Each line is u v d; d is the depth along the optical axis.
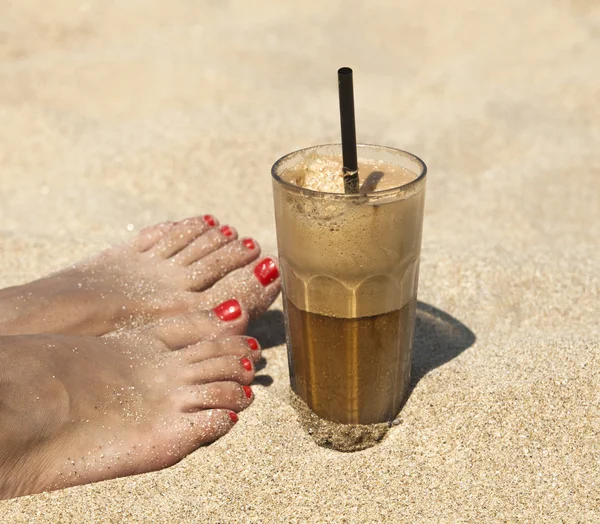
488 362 0.68
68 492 0.59
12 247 0.88
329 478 0.59
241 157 1.09
